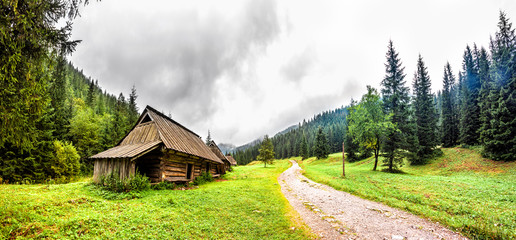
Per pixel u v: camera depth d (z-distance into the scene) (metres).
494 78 31.28
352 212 11.01
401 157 29.69
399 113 31.70
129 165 13.77
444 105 46.88
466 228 8.41
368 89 31.48
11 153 20.48
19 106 6.34
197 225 7.95
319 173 31.03
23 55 6.34
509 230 7.99
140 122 20.55
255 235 7.68
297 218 9.83
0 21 5.28
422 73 42.12
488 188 15.49
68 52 7.20
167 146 15.76
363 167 41.12
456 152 35.78
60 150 23.33
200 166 22.00
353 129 33.34
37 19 6.10
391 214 10.65
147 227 7.14
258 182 22.14
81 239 5.74
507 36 32.69
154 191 13.41
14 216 6.46
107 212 8.33
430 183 17.97
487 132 29.66
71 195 10.41
